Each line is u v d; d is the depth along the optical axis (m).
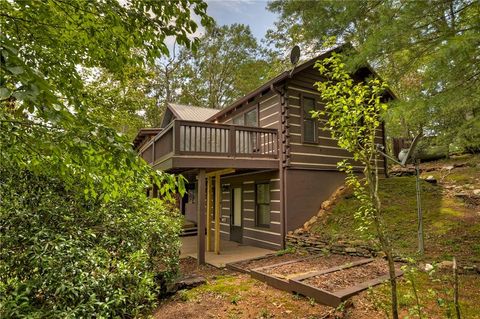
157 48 2.54
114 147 1.80
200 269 6.35
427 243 5.42
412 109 3.99
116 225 4.06
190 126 6.91
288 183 7.90
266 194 8.75
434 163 10.50
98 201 3.95
